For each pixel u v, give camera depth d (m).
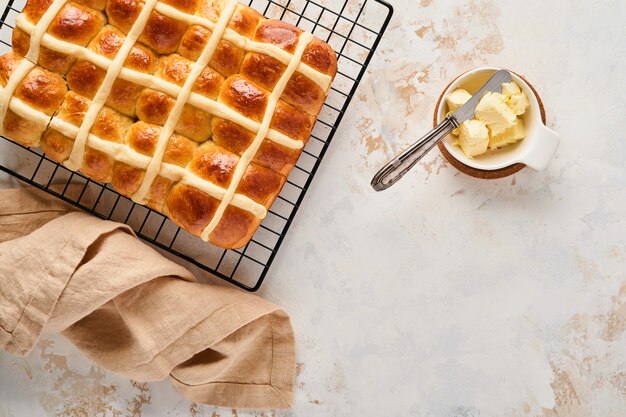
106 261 0.83
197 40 0.80
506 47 0.90
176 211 0.81
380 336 0.92
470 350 0.92
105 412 0.92
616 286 0.91
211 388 0.91
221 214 0.81
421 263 0.91
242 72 0.81
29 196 0.88
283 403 0.92
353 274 0.92
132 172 0.80
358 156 0.90
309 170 0.90
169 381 0.93
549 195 0.91
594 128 0.90
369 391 0.93
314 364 0.93
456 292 0.92
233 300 0.87
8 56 0.80
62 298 0.82
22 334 0.82
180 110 0.80
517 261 0.91
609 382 0.91
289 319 0.89
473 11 0.89
